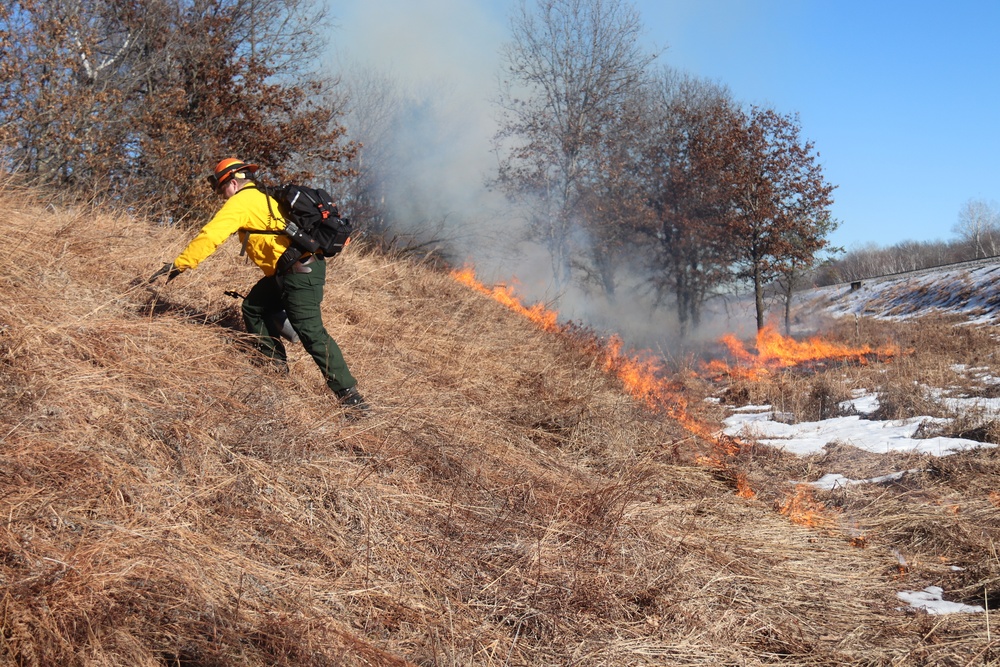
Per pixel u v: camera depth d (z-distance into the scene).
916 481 5.92
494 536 3.73
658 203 30.48
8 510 2.70
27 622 2.30
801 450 7.61
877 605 3.88
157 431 3.56
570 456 5.82
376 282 8.32
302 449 3.86
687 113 30.77
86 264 5.15
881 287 41.97
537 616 3.16
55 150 11.05
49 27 11.27
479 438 5.08
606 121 30.09
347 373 4.78
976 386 10.69
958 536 4.75
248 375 4.59
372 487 3.80
